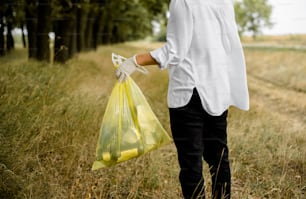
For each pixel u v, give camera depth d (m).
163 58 2.30
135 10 21.30
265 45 27.42
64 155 3.44
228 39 2.43
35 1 9.27
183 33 2.28
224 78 2.40
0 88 4.41
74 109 4.42
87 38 18.22
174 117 2.43
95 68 9.85
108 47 21.06
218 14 2.38
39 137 3.45
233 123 5.29
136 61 2.37
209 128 2.49
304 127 5.57
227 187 2.57
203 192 2.50
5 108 3.73
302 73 12.62
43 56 8.65
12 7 10.55
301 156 4.14
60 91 5.09
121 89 2.53
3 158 2.92
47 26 8.65
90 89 5.92
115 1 13.80
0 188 2.68
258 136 4.73
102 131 2.51
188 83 2.34
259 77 14.00
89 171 3.49
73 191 3.06
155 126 2.55
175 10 2.29
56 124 3.86
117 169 3.60
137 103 2.54
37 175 3.06
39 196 2.79
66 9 8.84
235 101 2.55
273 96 9.71
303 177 3.76
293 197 3.29
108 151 2.50
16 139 3.31
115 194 3.11
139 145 2.51
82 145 3.70
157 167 3.52
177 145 2.48
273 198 3.29
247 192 3.22
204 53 2.33
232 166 3.79
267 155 4.21
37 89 4.63
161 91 6.99
